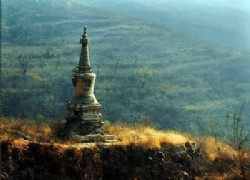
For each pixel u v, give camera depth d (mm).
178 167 30734
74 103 31797
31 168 25438
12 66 120562
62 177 25984
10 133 28359
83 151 27781
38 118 78500
